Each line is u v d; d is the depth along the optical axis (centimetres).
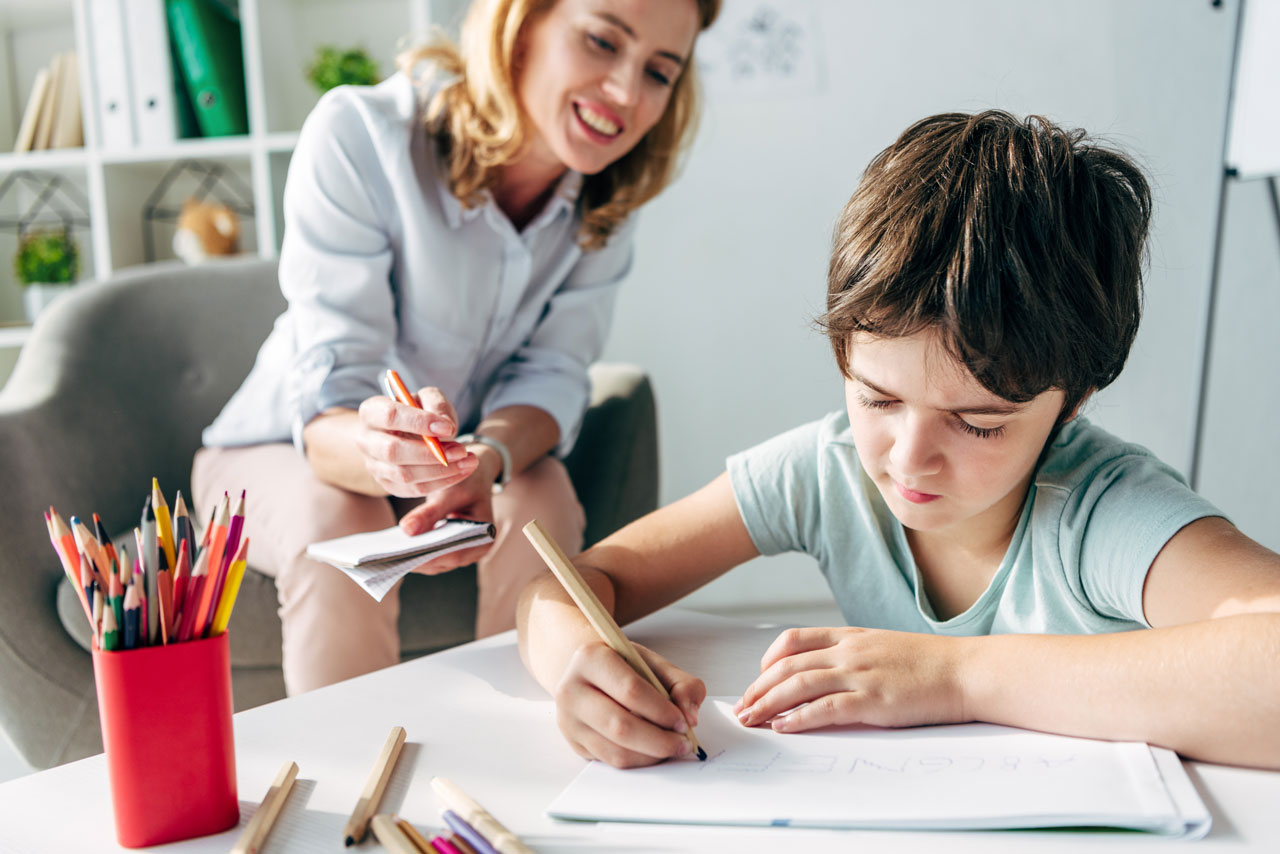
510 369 144
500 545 125
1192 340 234
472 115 124
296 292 127
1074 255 60
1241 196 229
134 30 214
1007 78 236
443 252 130
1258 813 46
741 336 248
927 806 46
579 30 118
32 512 132
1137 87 230
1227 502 238
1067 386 62
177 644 47
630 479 159
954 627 81
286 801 51
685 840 45
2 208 244
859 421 66
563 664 64
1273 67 175
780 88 241
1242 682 50
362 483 115
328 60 223
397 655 118
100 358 155
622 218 145
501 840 44
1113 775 49
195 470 140
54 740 129
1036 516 75
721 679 69
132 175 231
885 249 61
